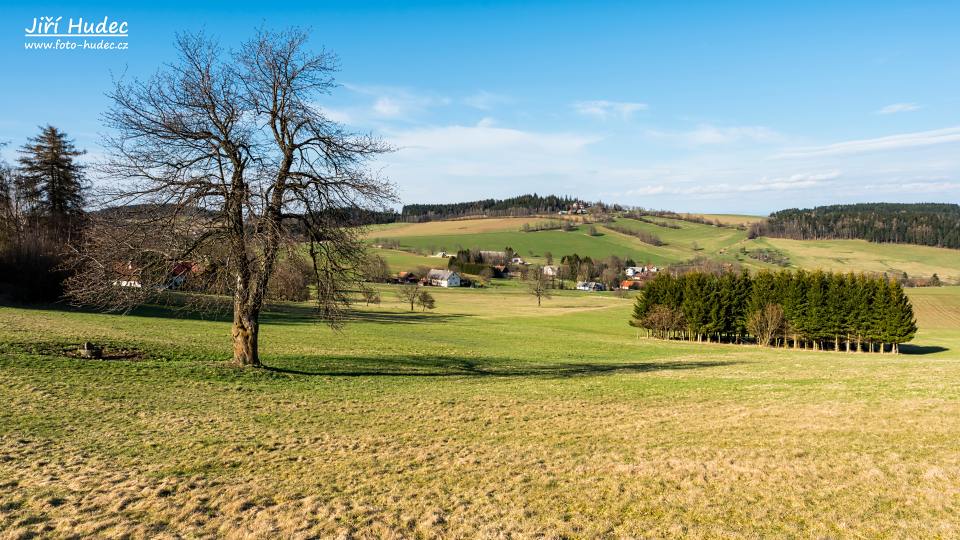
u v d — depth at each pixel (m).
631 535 8.46
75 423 15.24
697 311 75.69
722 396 21.70
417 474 11.76
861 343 71.62
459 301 120.19
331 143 23.72
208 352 30.27
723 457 12.18
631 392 23.28
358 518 9.41
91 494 10.39
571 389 24.22
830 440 13.15
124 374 21.94
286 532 8.84
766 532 8.33
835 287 69.38
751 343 78.88
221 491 10.70
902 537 7.93
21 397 17.33
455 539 8.58
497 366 34.50
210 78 22.53
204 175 22.59
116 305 23.03
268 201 22.62
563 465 12.16
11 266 46.59
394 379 26.55
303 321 59.72
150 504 10.02
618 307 110.44
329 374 26.48
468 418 17.50
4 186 58.16
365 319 71.81
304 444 14.20
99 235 22.38
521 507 9.74
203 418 16.58
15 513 9.45
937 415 15.13
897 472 10.48
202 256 22.69
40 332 30.36
